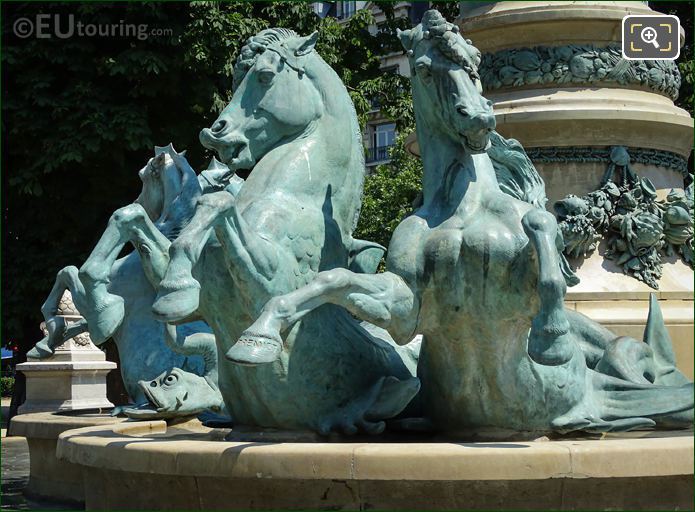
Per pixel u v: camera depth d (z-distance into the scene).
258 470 4.09
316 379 4.89
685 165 7.84
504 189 5.32
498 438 4.72
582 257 7.22
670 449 4.05
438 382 4.78
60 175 15.65
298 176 5.15
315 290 4.28
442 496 3.99
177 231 6.91
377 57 19.44
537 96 7.39
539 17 7.31
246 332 4.12
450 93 4.61
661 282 7.25
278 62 5.26
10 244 15.80
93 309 5.13
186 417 6.23
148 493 4.53
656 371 5.71
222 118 5.24
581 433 4.83
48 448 7.11
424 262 4.53
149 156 15.92
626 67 7.40
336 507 4.07
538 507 3.98
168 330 6.05
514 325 4.50
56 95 15.23
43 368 11.66
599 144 7.29
